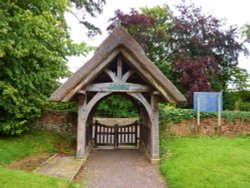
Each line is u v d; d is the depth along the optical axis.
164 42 15.84
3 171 5.13
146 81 7.34
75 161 6.89
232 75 15.94
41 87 8.65
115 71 8.34
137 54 6.93
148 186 5.48
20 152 7.24
